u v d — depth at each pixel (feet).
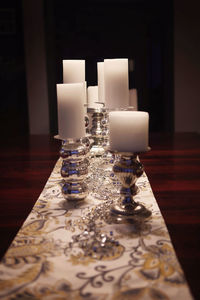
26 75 12.85
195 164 4.45
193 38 12.52
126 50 16.30
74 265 1.93
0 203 3.17
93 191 3.36
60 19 15.76
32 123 13.16
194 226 2.56
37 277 1.82
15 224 2.68
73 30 15.93
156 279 1.77
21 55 13.50
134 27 16.10
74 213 2.78
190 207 2.94
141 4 15.81
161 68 15.81
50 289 1.71
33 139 6.98
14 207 3.06
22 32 13.24
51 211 2.83
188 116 13.01
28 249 2.15
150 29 16.10
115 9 15.94
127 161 2.67
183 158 4.82
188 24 12.46
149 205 2.93
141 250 2.10
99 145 4.86
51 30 13.23
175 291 1.67
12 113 14.03
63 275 1.83
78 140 3.29
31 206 3.08
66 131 2.88
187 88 12.85
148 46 16.25
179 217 2.73
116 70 3.23
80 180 3.05
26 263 1.97
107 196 3.16
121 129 2.56
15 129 14.16
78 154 3.01
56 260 2.00
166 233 2.35
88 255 2.05
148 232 2.37
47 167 4.51
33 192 3.48
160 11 15.79
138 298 1.62
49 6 13.05
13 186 3.71
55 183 3.68
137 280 1.77
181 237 2.39
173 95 12.92
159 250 2.10
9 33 13.28
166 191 3.38
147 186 3.50
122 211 2.66
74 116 2.86
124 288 1.70
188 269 2.00
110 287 1.71
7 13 13.14
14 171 4.36
